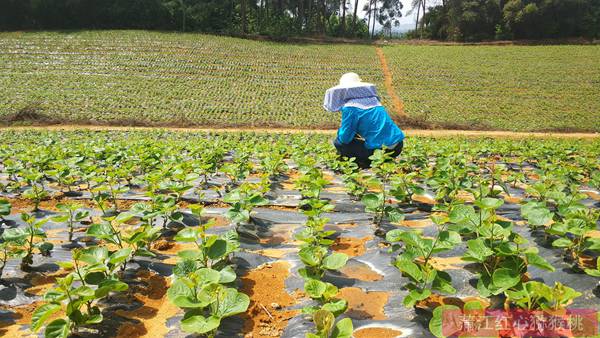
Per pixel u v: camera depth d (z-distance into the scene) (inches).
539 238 165.3
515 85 1569.9
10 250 152.4
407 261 119.5
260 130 1053.8
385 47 2166.6
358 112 293.0
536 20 2326.5
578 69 1729.8
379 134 291.3
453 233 133.5
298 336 109.0
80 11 2127.2
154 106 1256.2
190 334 111.0
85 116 1127.0
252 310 122.3
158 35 2015.3
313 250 135.0
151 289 133.6
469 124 1179.3
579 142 810.2
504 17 2385.6
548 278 135.0
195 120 1146.7
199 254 130.4
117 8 2155.5
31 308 125.0
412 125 1157.1
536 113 1310.3
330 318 96.0
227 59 1780.3
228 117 1203.2
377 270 148.0
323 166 344.2
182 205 232.4
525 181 303.7
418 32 2800.2
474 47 2166.6
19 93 1286.9
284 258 157.4
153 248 167.6
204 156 327.6
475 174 325.7
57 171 250.8
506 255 125.4
